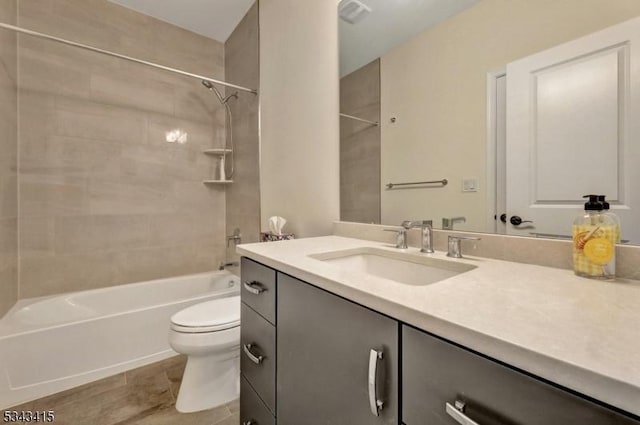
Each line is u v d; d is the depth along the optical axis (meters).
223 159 2.58
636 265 0.64
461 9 1.01
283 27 1.88
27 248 1.88
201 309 1.55
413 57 1.18
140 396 1.48
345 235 1.46
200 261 2.58
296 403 0.79
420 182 1.17
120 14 2.20
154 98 2.35
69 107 2.01
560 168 0.78
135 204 2.28
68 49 2.01
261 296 0.97
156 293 2.21
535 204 0.83
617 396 0.29
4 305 1.65
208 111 2.61
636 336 0.38
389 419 0.53
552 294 0.55
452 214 1.05
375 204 1.36
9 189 1.73
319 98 1.63
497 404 0.38
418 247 1.14
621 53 0.67
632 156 0.66
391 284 0.62
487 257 0.91
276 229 1.68
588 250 0.66
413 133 1.19
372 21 1.35
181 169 2.48
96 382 1.59
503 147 0.91
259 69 2.14
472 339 0.40
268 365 0.92
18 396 1.40
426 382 0.46
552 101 0.79
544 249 0.79
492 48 0.93
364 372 0.58
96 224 2.12
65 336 1.54
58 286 1.98
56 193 1.98
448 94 1.06
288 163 1.86
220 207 2.68
